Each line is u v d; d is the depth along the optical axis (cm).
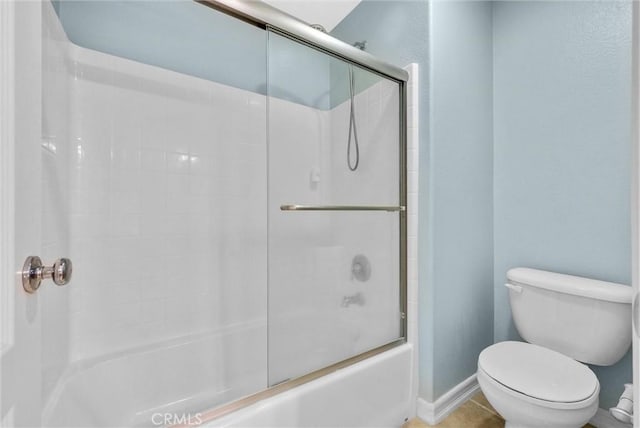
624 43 137
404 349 152
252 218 184
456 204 163
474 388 170
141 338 151
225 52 177
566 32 154
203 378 158
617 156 138
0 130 45
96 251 140
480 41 176
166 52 159
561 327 138
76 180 136
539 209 164
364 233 160
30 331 56
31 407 57
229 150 176
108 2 145
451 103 161
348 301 154
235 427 102
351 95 160
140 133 151
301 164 152
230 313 176
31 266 54
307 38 135
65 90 129
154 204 155
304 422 116
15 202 49
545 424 106
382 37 179
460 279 165
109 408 132
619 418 112
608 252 141
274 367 129
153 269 154
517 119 173
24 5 55
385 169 162
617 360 128
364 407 134
